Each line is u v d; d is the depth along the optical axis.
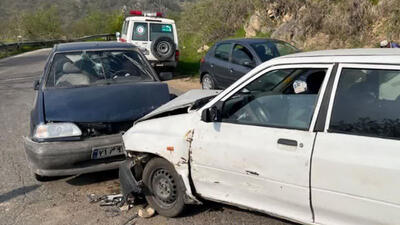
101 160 4.53
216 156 3.36
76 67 5.67
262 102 3.28
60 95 5.01
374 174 2.57
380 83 2.73
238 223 3.69
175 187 3.78
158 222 3.82
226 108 3.44
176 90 11.31
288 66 3.18
